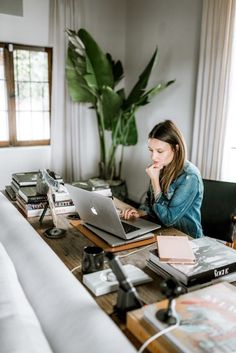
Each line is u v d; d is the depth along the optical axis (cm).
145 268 113
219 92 277
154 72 368
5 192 208
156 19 356
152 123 381
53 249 128
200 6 299
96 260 107
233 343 69
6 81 357
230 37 265
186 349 67
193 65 315
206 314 78
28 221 158
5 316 82
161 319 75
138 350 74
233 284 103
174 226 166
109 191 187
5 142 371
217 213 192
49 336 81
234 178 291
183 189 156
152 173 161
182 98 333
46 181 154
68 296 91
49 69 376
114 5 399
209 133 291
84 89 356
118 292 87
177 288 76
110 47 409
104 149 381
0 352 70
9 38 344
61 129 379
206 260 106
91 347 72
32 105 380
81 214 149
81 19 375
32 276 106
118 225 130
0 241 138
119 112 351
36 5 348
